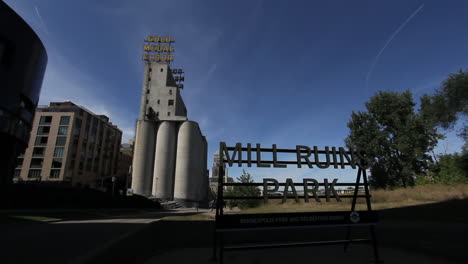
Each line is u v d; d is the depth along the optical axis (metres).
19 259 6.66
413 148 37.78
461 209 12.34
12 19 27.55
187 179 81.50
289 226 7.76
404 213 14.18
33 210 22.84
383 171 39.34
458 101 27.25
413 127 37.31
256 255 8.80
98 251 7.43
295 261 7.99
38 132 74.19
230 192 31.14
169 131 84.44
